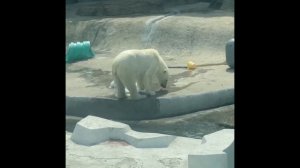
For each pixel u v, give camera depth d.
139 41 18.69
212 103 11.31
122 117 10.83
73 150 8.12
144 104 10.75
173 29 18.56
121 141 8.55
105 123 8.77
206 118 10.66
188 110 11.03
